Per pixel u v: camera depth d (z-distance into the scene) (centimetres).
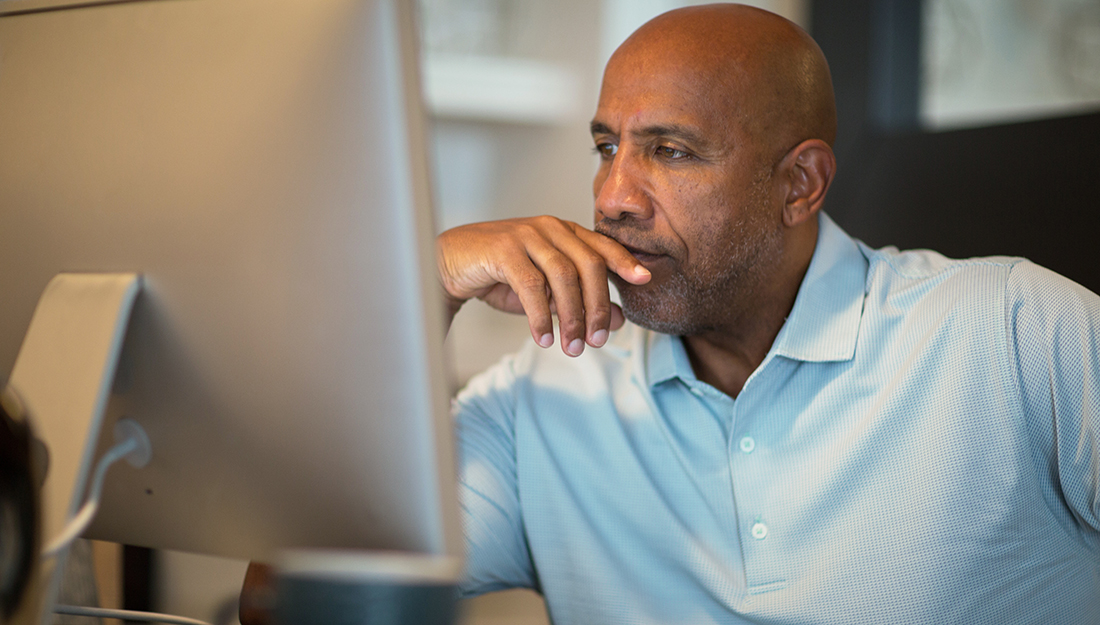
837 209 267
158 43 57
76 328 58
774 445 99
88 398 57
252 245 54
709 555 99
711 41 97
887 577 91
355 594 46
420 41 52
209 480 59
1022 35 232
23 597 51
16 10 62
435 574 47
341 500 54
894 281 104
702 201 96
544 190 323
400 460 51
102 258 59
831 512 95
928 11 250
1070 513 92
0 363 65
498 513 111
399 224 50
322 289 52
